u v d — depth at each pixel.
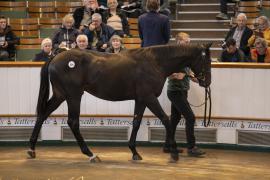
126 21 12.56
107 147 10.02
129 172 8.19
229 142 9.84
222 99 9.73
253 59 10.25
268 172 8.35
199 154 9.32
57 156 9.29
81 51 8.80
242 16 11.41
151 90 8.72
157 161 8.94
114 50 10.15
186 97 9.30
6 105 9.98
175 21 14.59
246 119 9.69
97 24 10.88
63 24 11.09
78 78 8.70
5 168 8.41
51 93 10.12
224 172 8.30
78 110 8.77
